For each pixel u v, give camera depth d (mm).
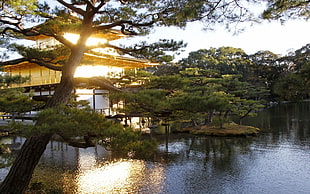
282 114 37469
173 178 11867
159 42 7199
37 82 25375
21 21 6961
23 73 27266
